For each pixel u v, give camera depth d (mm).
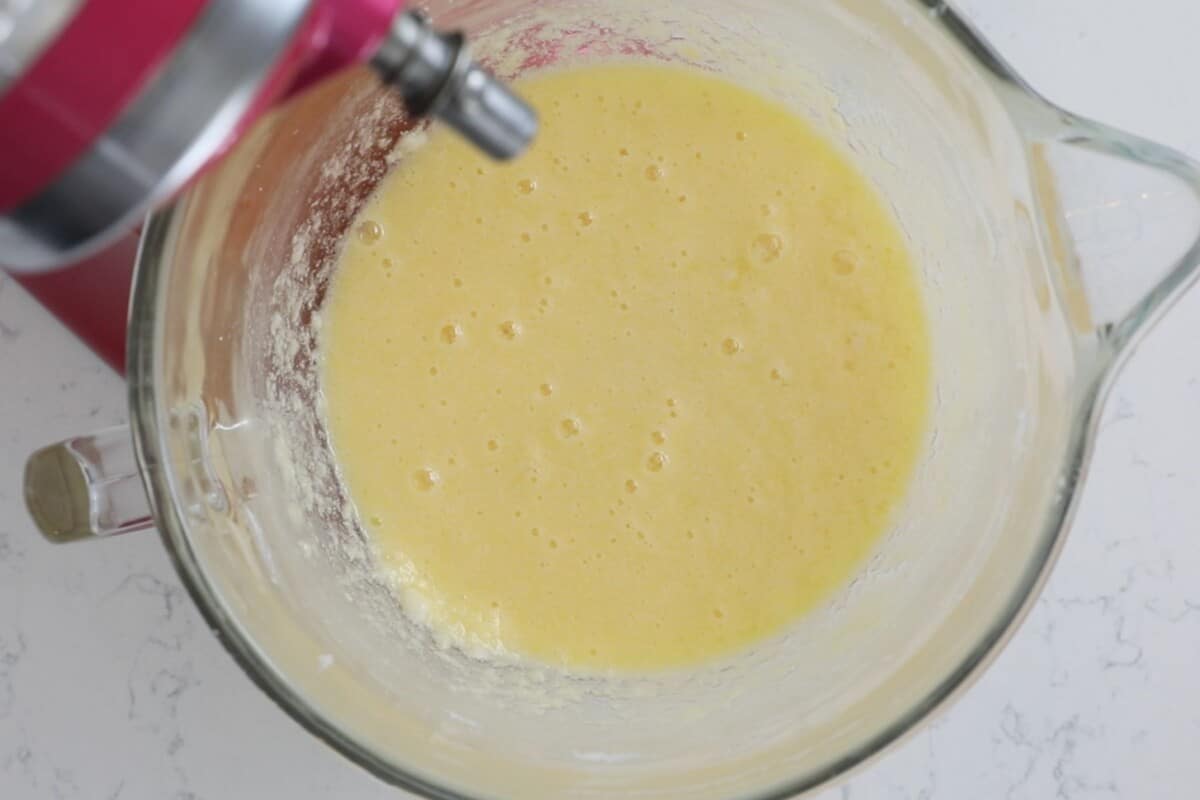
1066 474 505
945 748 590
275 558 548
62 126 411
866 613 564
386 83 451
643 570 578
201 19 409
